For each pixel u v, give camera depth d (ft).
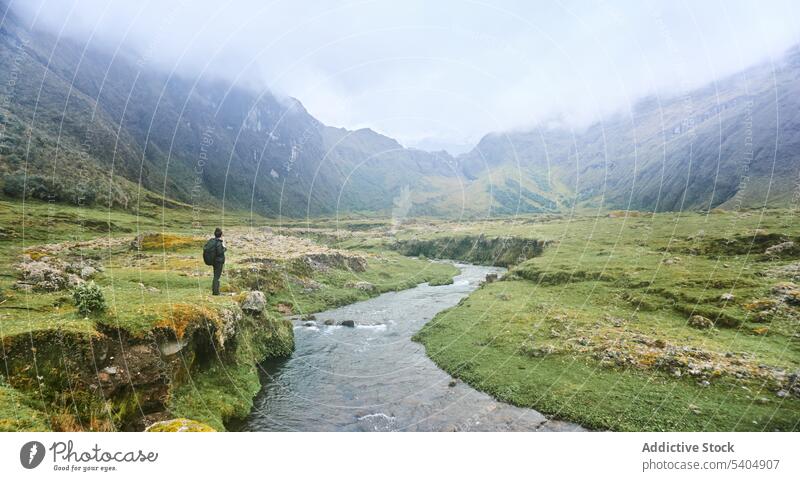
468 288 150.92
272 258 132.57
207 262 68.64
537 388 60.03
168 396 46.55
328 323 101.40
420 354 80.12
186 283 82.28
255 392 60.64
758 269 100.27
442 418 54.34
